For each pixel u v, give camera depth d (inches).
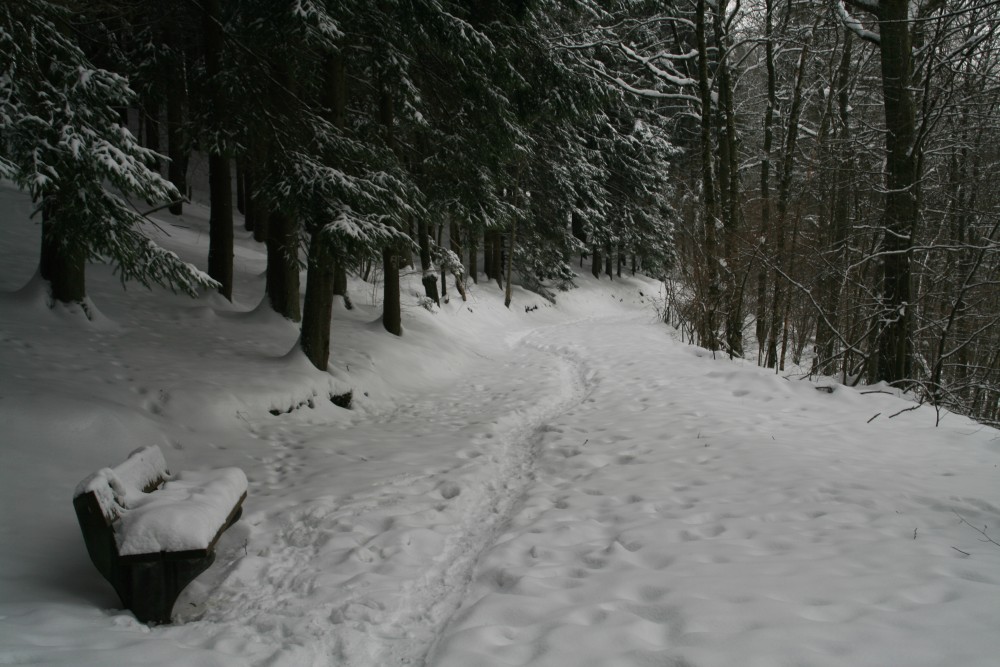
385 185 311.7
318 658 110.7
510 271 984.3
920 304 525.3
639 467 231.5
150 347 324.5
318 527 177.9
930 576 123.2
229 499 149.3
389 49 367.6
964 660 89.2
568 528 169.3
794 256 469.4
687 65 695.7
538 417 361.7
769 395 362.6
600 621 112.0
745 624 105.3
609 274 1473.9
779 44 616.7
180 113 483.8
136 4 387.2
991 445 247.3
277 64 323.0
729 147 548.1
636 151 1113.4
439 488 217.5
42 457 189.2
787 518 169.8
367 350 439.5
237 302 463.5
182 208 764.0
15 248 420.8
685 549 147.9
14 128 185.8
